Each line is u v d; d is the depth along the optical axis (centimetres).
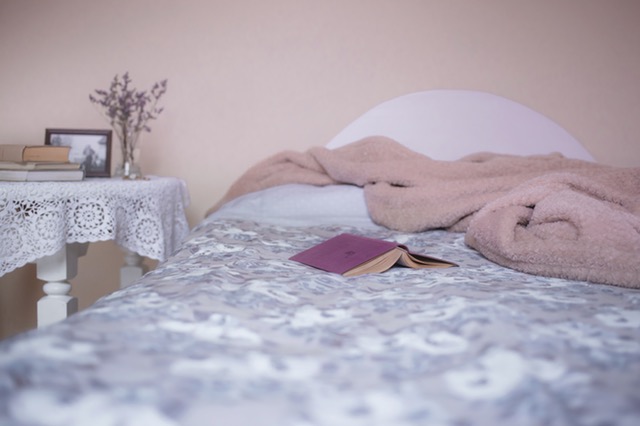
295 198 212
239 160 257
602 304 98
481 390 59
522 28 250
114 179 204
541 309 92
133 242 189
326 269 128
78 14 252
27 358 61
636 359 69
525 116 248
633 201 158
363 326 85
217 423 52
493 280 121
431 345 75
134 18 253
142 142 256
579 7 248
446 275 125
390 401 56
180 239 221
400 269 133
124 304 87
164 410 53
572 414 54
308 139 256
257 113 256
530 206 159
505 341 74
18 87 254
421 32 252
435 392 59
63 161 190
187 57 254
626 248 126
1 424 49
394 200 196
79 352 65
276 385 60
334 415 54
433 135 249
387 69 254
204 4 253
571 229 139
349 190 214
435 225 188
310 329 83
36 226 161
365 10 252
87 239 172
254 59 254
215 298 93
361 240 140
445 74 253
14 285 254
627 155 250
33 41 252
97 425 50
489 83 252
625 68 248
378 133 252
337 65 254
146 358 65
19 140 255
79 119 255
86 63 254
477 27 251
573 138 248
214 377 61
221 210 214
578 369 65
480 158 237
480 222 153
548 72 250
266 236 171
